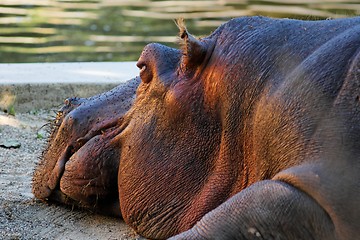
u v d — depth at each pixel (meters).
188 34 10.81
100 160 12.55
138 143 11.44
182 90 10.93
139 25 38.72
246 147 10.05
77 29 38.16
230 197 9.93
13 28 38.25
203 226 9.05
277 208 8.65
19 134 19.08
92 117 12.81
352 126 8.49
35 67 22.59
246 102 10.02
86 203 13.13
